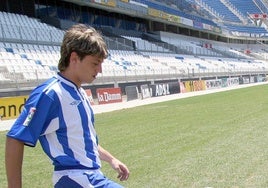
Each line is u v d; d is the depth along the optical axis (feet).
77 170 8.16
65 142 8.11
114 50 140.77
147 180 22.80
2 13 108.37
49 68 95.96
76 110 8.20
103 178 8.34
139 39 172.65
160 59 161.68
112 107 79.15
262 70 233.14
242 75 193.88
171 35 209.77
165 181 22.41
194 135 39.40
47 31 113.91
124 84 106.42
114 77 106.01
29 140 7.79
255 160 26.99
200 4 260.83
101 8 148.25
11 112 62.28
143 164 27.02
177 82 126.00
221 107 70.69
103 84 95.86
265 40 301.02
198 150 31.35
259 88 135.85
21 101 64.28
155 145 34.40
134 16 176.24
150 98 103.71
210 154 29.55
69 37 8.07
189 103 82.89
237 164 25.93
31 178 24.48
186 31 228.02
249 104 74.79
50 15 133.69
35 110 7.87
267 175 22.91
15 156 7.79
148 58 154.92
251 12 304.50
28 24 111.86
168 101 91.35
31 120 7.84
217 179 22.41
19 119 7.91
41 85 8.21
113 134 42.06
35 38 107.24
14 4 119.14
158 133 41.70
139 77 119.44
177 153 30.42
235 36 273.54
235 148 31.65
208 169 24.82
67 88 8.21
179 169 25.11
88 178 8.15
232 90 130.72
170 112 65.00
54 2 135.33
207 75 165.68
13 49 95.91
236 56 253.44
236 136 37.83
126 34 171.01
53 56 104.53
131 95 99.30
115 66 123.54
